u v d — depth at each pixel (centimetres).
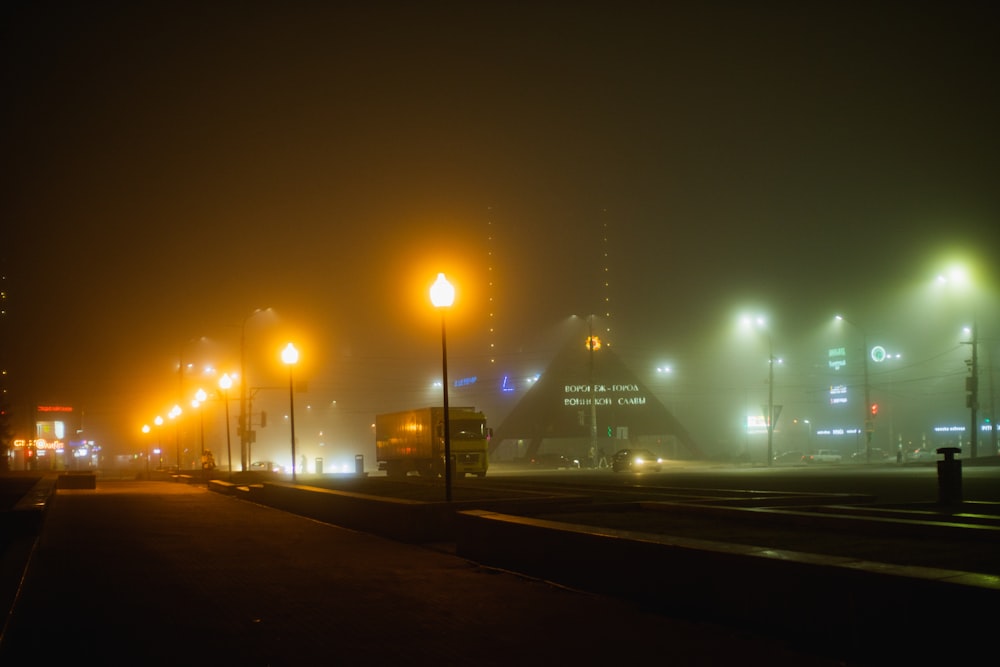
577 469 7169
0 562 1341
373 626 988
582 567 1215
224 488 4238
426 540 1878
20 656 855
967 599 696
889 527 1334
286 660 836
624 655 835
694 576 998
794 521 1497
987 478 3703
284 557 1627
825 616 829
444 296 1942
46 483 3462
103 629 979
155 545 1838
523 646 880
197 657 850
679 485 3412
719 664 793
